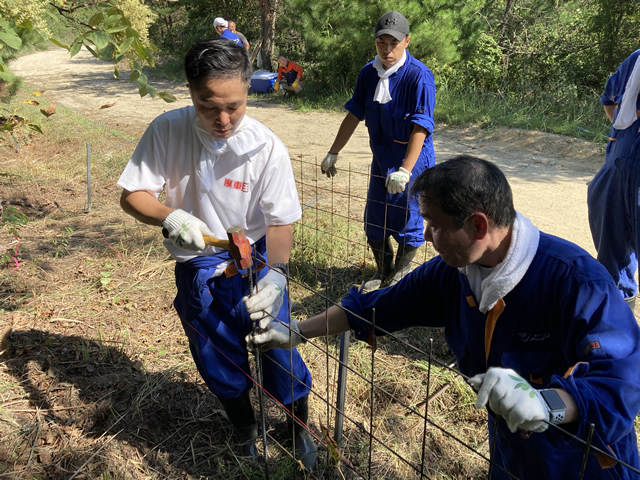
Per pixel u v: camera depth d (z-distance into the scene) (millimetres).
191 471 2471
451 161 1428
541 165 7621
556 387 1297
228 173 2111
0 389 2820
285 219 2178
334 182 6766
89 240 4867
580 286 1411
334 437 2387
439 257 1802
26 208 5676
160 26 21453
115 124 10195
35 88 14461
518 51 12641
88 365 3064
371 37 11273
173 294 3975
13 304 3701
